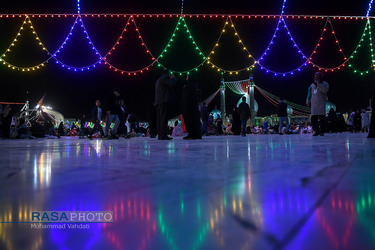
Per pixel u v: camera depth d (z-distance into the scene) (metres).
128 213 0.63
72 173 1.28
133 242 0.46
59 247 0.45
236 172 1.26
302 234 0.47
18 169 1.44
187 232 0.50
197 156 2.07
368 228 0.50
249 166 1.46
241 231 0.49
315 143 3.57
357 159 1.71
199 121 6.01
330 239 0.45
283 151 2.41
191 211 0.63
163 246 0.44
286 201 0.71
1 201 0.76
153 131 8.68
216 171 1.29
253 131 20.42
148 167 1.47
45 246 0.46
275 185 0.94
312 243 0.43
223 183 0.99
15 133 10.14
